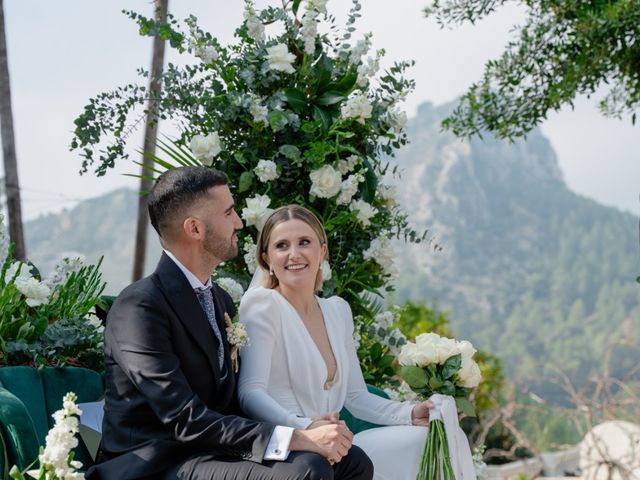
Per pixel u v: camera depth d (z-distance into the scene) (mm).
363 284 4352
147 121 4336
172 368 2658
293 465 2578
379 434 3227
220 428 2605
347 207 4270
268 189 4098
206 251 2885
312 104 4270
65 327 3260
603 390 6023
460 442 3191
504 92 6434
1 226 3408
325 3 4242
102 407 3047
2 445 2551
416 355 3234
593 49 5906
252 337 3143
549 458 7320
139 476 2615
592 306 164000
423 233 4379
